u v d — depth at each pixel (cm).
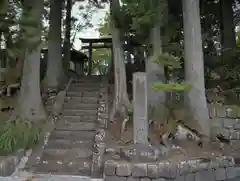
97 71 1934
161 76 714
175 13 877
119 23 752
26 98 678
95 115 739
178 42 851
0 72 803
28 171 532
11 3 616
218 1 1093
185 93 681
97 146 586
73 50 1485
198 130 634
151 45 723
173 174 486
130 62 1054
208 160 554
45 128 658
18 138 577
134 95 535
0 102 724
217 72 925
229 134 690
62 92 843
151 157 502
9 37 630
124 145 578
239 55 950
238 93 794
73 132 666
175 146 567
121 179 480
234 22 1185
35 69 695
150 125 625
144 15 679
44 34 692
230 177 583
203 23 1144
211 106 725
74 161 561
